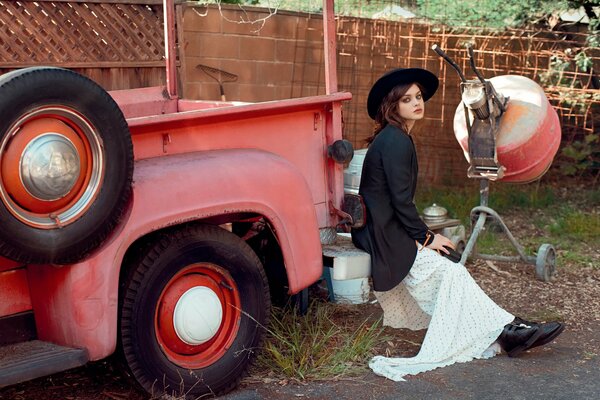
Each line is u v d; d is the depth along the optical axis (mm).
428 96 4449
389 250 4227
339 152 4074
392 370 3965
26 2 6109
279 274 4574
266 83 7797
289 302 4648
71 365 3098
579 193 8578
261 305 3812
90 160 3064
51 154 2914
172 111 5039
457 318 4180
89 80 2996
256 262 3785
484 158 5262
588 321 4969
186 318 3533
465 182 8602
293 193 3820
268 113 3857
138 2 6699
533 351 4398
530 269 6047
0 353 3148
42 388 3748
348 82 8133
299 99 3928
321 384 3865
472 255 5980
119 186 3121
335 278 4133
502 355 4320
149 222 3266
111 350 3207
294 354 4094
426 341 4164
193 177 3451
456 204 7809
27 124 2891
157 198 3307
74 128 3010
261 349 3955
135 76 6832
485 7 8109
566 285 5699
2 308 3219
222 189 3520
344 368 4023
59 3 6281
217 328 3641
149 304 3408
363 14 8641
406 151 4215
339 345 4363
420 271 4270
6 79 2795
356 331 4582
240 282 3723
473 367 4117
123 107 4789
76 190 3035
